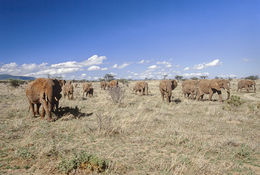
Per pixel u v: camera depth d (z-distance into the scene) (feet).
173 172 13.56
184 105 50.31
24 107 39.70
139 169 14.23
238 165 15.35
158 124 29.35
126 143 20.31
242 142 21.63
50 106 29.48
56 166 13.69
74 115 33.12
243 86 102.83
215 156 17.48
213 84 61.98
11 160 14.85
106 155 16.46
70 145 18.70
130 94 81.56
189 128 27.63
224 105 48.01
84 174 12.96
